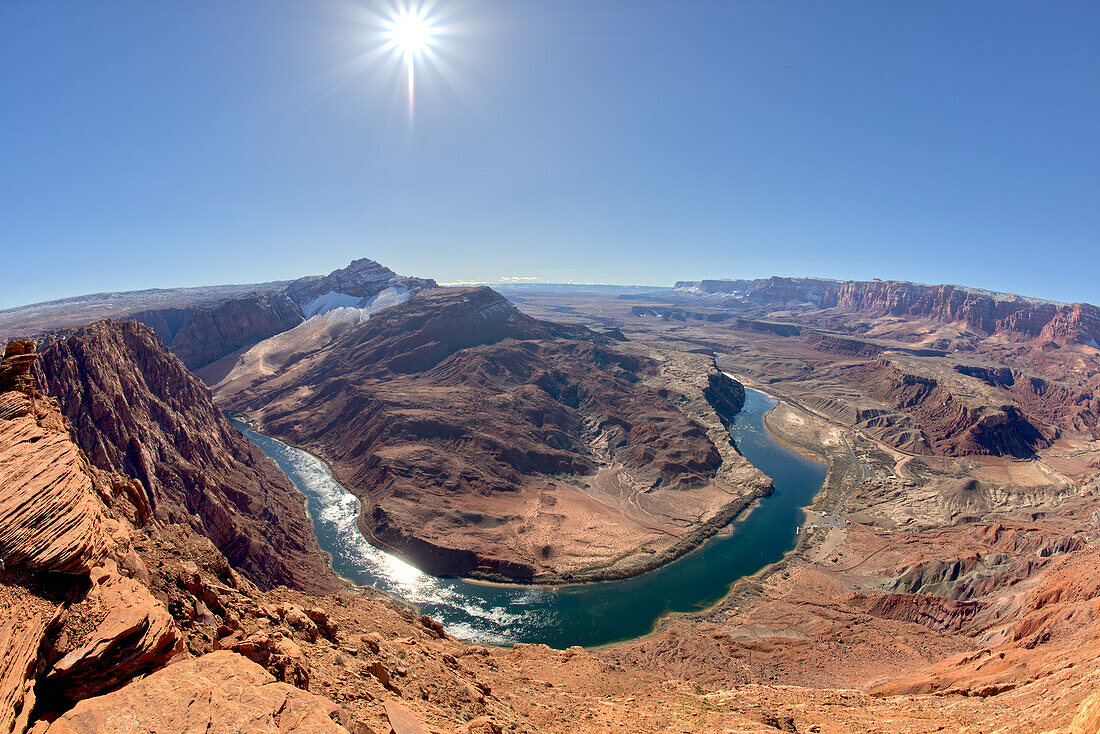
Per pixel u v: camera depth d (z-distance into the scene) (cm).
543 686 3481
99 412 6712
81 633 1277
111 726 1097
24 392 1900
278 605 2300
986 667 4650
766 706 3675
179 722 1140
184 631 1661
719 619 7769
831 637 6969
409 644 3067
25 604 1241
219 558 2495
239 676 1328
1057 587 6197
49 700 1182
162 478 7125
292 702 1286
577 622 7738
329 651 2136
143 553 1939
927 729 2697
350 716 1512
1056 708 2255
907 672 5656
